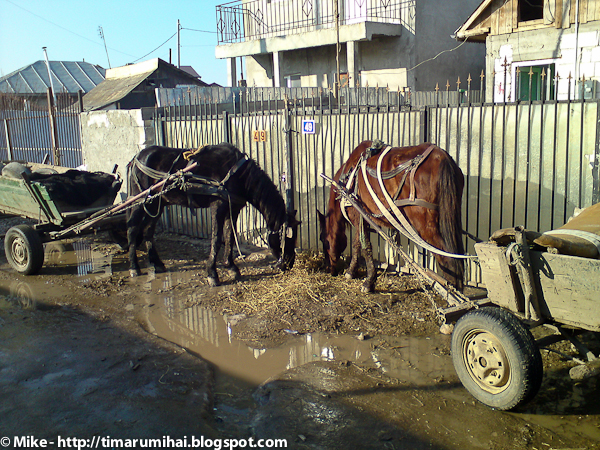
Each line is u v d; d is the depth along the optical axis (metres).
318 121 7.46
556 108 5.38
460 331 3.76
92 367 4.52
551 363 4.39
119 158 10.40
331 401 3.91
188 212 9.51
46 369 4.48
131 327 5.45
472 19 12.41
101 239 9.74
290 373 4.39
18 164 8.65
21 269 7.38
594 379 4.11
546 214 5.61
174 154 6.94
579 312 3.20
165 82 22.62
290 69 20.06
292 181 7.95
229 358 4.75
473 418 3.63
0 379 4.30
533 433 3.44
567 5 10.79
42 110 13.91
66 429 3.57
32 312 5.92
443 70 18.17
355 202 5.68
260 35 20.03
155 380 4.28
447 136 6.23
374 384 4.16
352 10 17.98
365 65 18.30
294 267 7.30
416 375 4.30
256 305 5.98
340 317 5.53
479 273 6.15
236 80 19.89
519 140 5.68
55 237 7.59
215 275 6.77
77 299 6.37
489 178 5.96
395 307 5.78
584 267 3.08
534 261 3.37
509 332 3.38
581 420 3.58
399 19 17.00
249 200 6.81
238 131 8.62
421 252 6.53
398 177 5.03
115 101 19.94
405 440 3.40
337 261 6.79
